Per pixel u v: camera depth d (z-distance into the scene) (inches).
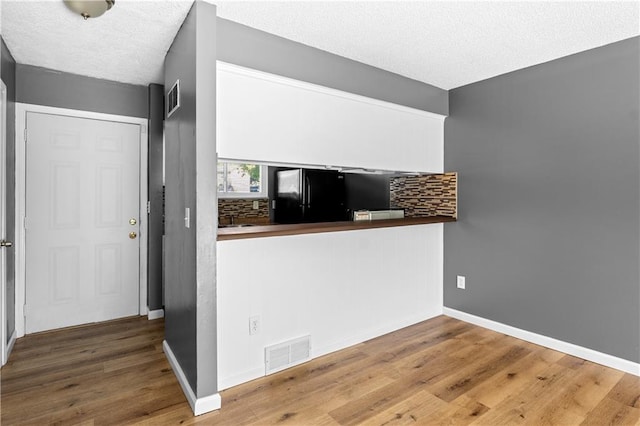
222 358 87.0
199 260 76.2
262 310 93.6
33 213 117.4
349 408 79.1
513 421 74.9
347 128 107.9
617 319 96.9
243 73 86.6
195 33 75.3
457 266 136.3
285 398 83.0
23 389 85.4
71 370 94.8
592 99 100.3
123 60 109.3
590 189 101.2
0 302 94.9
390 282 124.1
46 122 118.6
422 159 130.6
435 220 126.4
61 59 108.7
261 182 141.6
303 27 88.4
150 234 135.3
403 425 73.4
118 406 78.9
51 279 121.4
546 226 110.7
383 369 97.0
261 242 93.1
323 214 139.4
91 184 127.4
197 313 76.5
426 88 129.4
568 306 106.3
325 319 106.7
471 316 131.9
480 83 127.0
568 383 89.7
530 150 113.9
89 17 76.7
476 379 91.5
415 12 81.1
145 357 102.7
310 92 99.5
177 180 91.3
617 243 96.6
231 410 78.2
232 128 85.4
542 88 110.7
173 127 94.9
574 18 83.3
